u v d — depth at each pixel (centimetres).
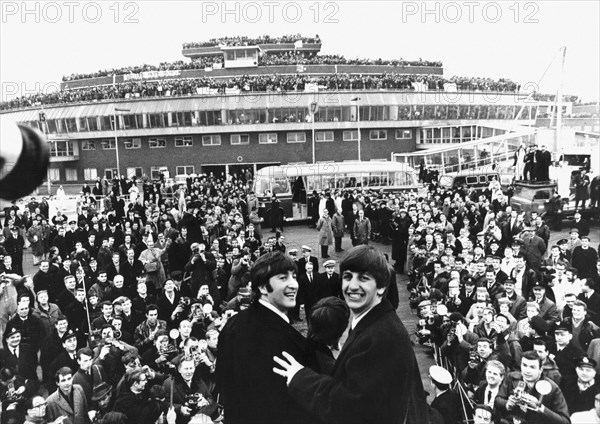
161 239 1714
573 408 689
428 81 5734
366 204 2714
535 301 993
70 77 6781
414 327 1323
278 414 245
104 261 1477
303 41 7162
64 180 6053
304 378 234
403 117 5722
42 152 98
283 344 256
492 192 2780
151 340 863
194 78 6194
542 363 704
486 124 5328
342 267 247
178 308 983
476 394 688
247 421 252
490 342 809
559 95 3281
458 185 3691
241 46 6212
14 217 2386
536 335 881
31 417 620
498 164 3947
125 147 5897
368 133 5888
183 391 731
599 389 682
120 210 2822
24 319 980
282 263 266
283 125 5662
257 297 272
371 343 226
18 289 1098
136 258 1494
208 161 5866
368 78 5694
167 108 5641
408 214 2017
